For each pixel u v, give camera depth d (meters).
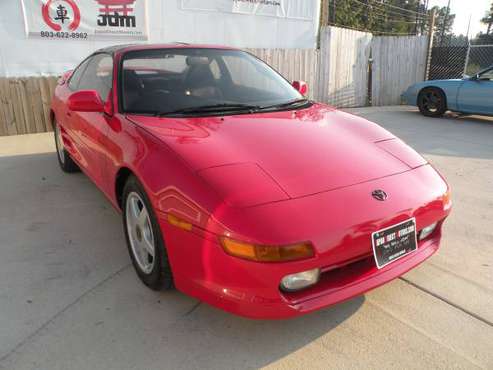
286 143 2.39
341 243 1.89
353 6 24.47
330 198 1.99
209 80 3.17
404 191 2.19
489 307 2.38
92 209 3.65
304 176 2.10
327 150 2.38
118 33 6.56
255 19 7.64
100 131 2.96
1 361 1.96
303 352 2.04
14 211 3.60
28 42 6.00
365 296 2.46
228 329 2.19
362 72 9.98
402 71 10.82
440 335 2.15
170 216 2.03
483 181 4.52
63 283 2.57
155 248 2.24
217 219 1.85
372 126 2.91
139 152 2.35
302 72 8.57
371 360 1.99
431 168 2.53
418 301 2.42
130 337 2.12
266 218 1.83
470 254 2.95
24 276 2.64
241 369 1.94
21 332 2.15
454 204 3.86
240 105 2.96
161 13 6.78
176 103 2.88
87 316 2.27
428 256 2.32
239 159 2.17
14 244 3.04
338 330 2.19
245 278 1.83
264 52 7.88
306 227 1.84
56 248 2.99
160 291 2.48
